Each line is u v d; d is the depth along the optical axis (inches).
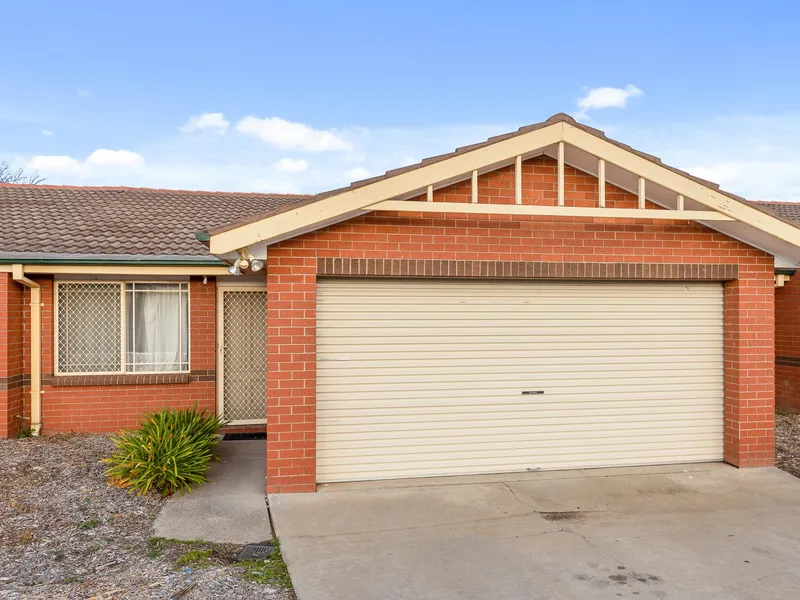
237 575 189.2
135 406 393.1
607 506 254.5
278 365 265.7
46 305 384.2
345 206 250.7
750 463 305.9
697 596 180.5
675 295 310.7
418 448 287.0
